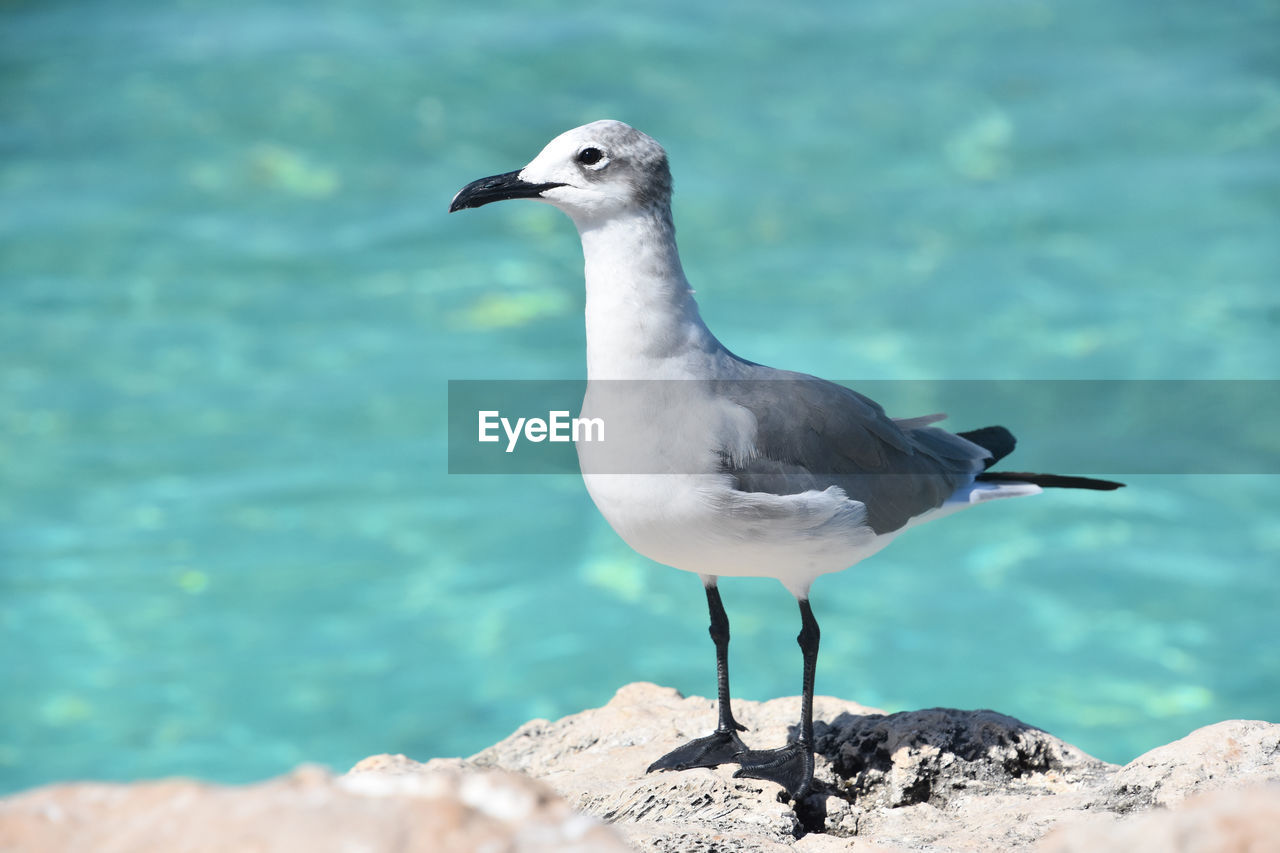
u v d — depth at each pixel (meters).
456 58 29.48
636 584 15.65
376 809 3.54
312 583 15.59
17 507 16.88
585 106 28.23
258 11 32.22
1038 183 26.05
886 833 6.59
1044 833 6.13
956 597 15.34
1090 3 34.59
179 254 23.23
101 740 13.16
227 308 21.73
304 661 14.34
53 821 3.62
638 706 8.35
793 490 6.74
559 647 14.51
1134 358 20.09
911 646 14.38
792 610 15.16
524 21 31.97
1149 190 25.55
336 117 27.20
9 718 13.26
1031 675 13.83
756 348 20.41
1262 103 28.69
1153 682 13.66
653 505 6.65
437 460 18.06
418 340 20.95
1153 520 16.56
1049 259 23.36
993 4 34.59
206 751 12.95
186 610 15.05
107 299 21.84
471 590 15.52
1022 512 17.03
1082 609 14.97
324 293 22.27
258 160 26.02
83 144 26.41
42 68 29.31
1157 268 22.88
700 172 26.17
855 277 22.73
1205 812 3.82
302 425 18.70
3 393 19.17
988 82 30.22
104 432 18.47
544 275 23.05
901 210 25.17
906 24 33.38
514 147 26.45
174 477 17.53
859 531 6.88
